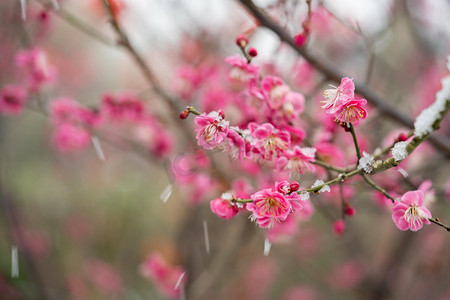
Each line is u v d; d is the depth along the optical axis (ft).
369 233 18.53
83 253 17.44
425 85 12.33
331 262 16.88
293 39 5.72
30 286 13.16
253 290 16.90
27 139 22.49
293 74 7.31
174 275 10.09
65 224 18.37
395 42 12.75
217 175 7.86
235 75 4.89
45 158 22.50
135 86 15.21
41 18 6.66
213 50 9.95
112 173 21.06
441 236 14.37
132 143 9.62
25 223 14.87
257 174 6.59
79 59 19.76
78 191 21.17
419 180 6.57
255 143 4.13
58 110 8.17
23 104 8.06
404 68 12.78
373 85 10.81
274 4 5.58
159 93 7.53
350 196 6.75
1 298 12.87
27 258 12.23
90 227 18.49
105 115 8.42
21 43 7.70
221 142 4.22
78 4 11.34
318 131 6.13
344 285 14.78
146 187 21.02
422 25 11.13
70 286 15.19
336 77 6.07
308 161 4.30
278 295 17.80
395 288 13.37
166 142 9.41
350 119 3.71
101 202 19.88
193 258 11.61
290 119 4.72
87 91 21.08
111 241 17.92
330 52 11.30
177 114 7.80
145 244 17.46
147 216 19.65
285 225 6.26
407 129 6.63
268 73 6.81
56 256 16.15
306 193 3.80
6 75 10.11
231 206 4.00
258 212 3.71
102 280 15.94
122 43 6.53
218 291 14.71
